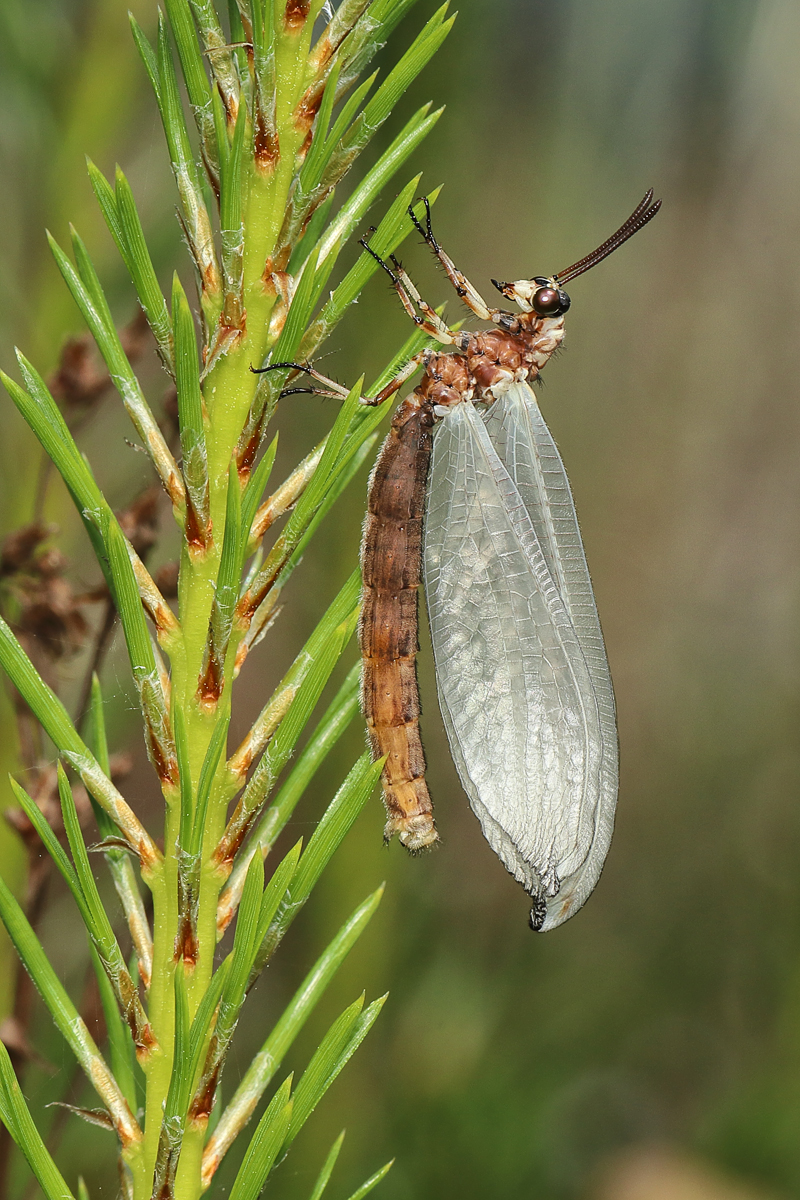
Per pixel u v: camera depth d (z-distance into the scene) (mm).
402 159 351
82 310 349
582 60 474
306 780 352
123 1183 350
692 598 630
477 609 378
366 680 380
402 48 408
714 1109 436
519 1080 427
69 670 384
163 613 350
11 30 386
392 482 382
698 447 649
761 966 451
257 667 435
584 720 376
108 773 353
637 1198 425
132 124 390
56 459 331
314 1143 418
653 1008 443
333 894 415
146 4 388
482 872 442
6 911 339
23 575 375
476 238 480
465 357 384
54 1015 347
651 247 637
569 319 637
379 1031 420
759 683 571
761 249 640
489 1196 420
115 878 351
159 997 349
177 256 389
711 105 542
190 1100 342
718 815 505
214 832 350
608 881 479
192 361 333
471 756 375
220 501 350
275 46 349
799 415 635
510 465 382
